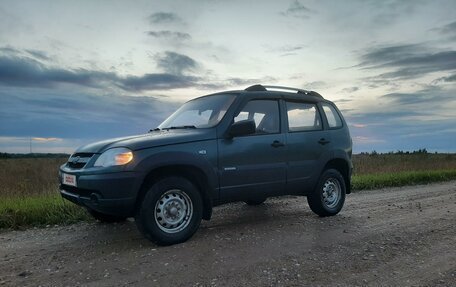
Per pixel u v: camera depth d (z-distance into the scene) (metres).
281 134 6.55
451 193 11.29
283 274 4.25
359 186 12.39
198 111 6.42
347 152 7.60
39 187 10.84
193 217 5.43
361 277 4.18
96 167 5.03
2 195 9.52
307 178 6.84
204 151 5.56
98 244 5.51
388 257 4.86
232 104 6.07
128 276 4.20
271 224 6.68
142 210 5.07
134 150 5.06
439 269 4.45
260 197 6.31
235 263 4.57
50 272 4.38
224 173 5.75
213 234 5.93
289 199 9.61
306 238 5.71
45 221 6.93
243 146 6.00
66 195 5.54
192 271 4.32
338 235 5.90
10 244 5.60
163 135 5.54
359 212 7.90
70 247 5.39
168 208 5.28
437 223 6.82
